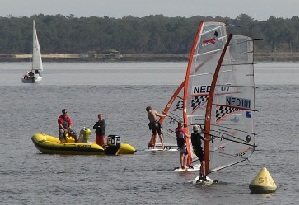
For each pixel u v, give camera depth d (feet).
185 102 337.52
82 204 280.72
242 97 314.55
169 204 279.90
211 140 313.12
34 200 286.87
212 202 282.36
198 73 337.31
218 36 336.90
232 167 352.69
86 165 356.79
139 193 296.92
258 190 295.48
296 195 292.40
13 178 327.06
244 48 314.35
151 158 376.48
